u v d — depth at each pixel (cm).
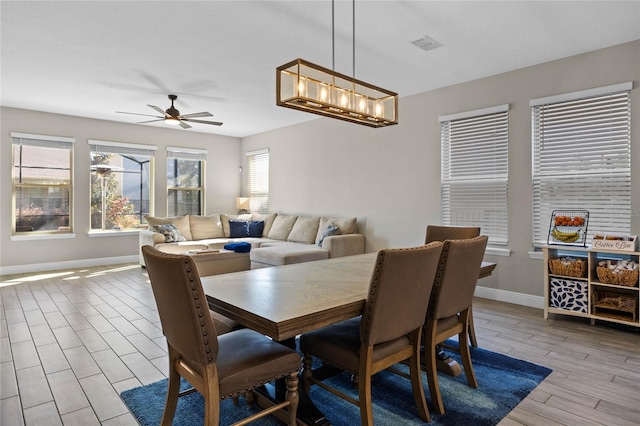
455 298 209
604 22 301
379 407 210
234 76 425
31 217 590
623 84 336
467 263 208
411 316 184
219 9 281
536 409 205
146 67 397
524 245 400
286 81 442
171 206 737
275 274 238
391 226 522
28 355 278
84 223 631
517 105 403
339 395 188
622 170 342
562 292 350
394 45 342
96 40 333
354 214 574
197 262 394
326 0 268
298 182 678
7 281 521
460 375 247
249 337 188
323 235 556
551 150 383
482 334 319
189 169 760
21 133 568
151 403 212
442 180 466
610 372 248
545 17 293
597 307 342
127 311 386
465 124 445
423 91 479
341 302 169
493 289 424
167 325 163
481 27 309
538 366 257
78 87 465
